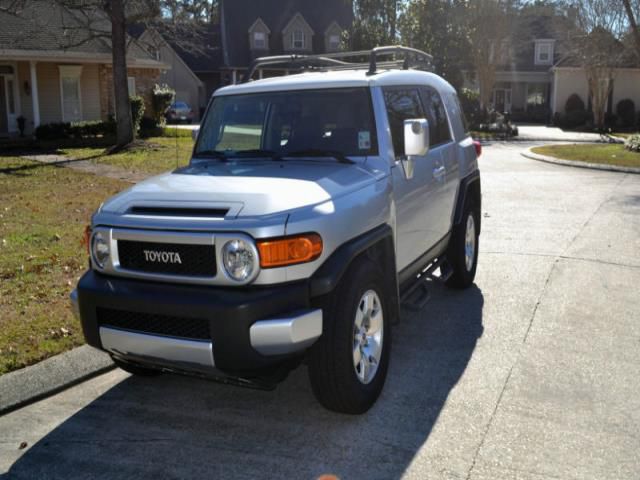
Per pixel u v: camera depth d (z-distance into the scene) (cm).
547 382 462
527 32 4700
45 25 2783
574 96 4672
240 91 529
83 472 367
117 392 468
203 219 369
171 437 403
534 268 762
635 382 461
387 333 443
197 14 2420
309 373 399
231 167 475
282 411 433
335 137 484
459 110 700
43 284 685
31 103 2822
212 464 371
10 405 437
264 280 359
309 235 367
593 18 3784
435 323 588
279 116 503
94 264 407
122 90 2198
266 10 5506
